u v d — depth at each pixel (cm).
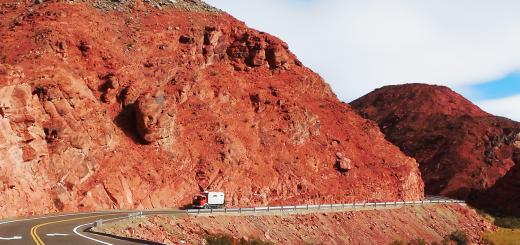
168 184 5494
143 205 5141
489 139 14712
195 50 7250
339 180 7400
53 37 5622
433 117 16338
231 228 4806
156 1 8225
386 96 18262
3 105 4094
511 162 14100
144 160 5459
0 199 3775
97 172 4934
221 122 6538
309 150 7381
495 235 8356
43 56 5303
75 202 4575
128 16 7344
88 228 3008
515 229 9144
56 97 4812
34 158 4322
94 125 5122
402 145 15438
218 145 6238
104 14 7094
